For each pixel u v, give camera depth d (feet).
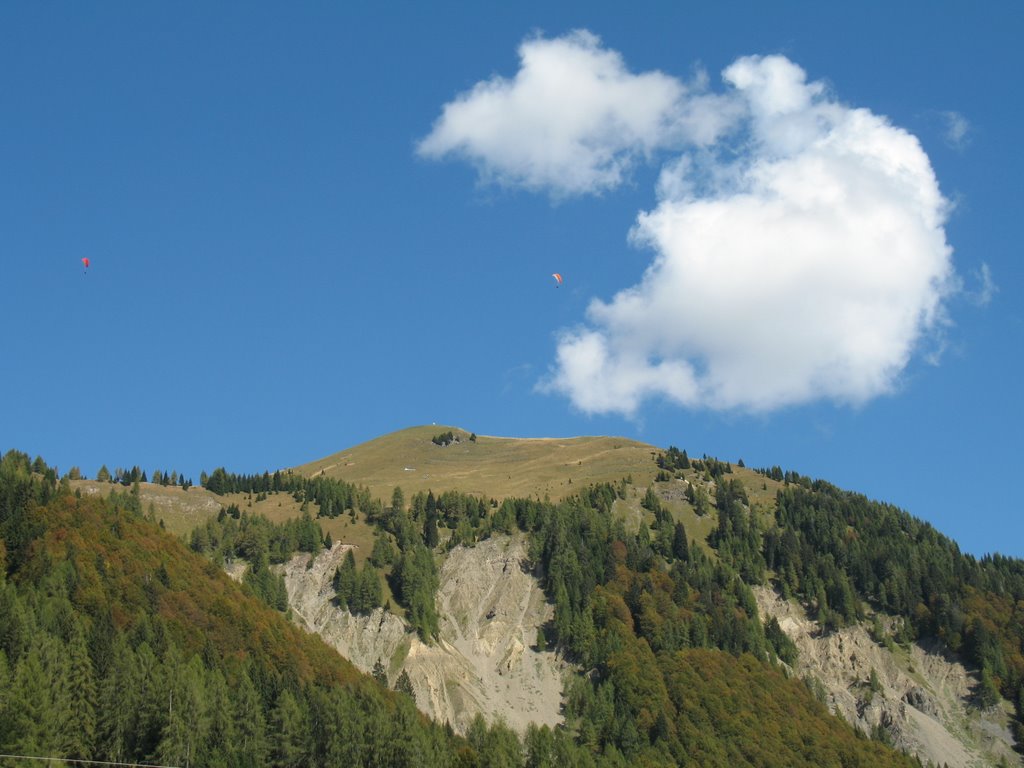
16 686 517.14
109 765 544.21
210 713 595.47
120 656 605.31
